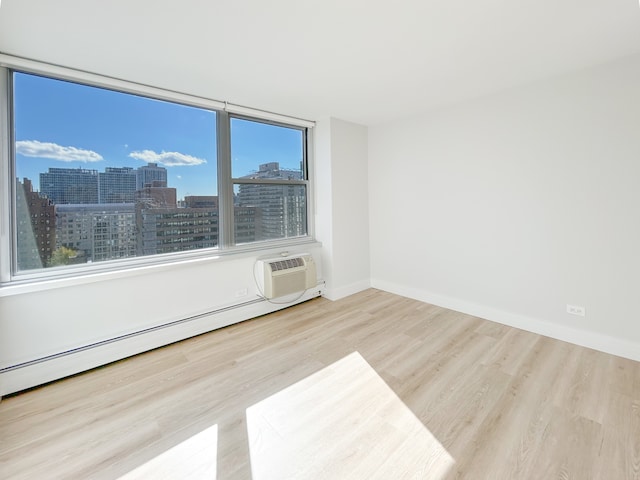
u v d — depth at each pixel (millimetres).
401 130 3717
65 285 2158
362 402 1883
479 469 1397
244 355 2490
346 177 3840
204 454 1519
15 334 2018
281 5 1570
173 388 2061
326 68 2320
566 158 2510
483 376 2125
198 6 1563
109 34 1805
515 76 2516
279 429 1679
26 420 1768
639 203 2203
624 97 2213
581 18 1719
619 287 2324
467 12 1657
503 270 2969
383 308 3479
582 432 1598
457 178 3238
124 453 1530
